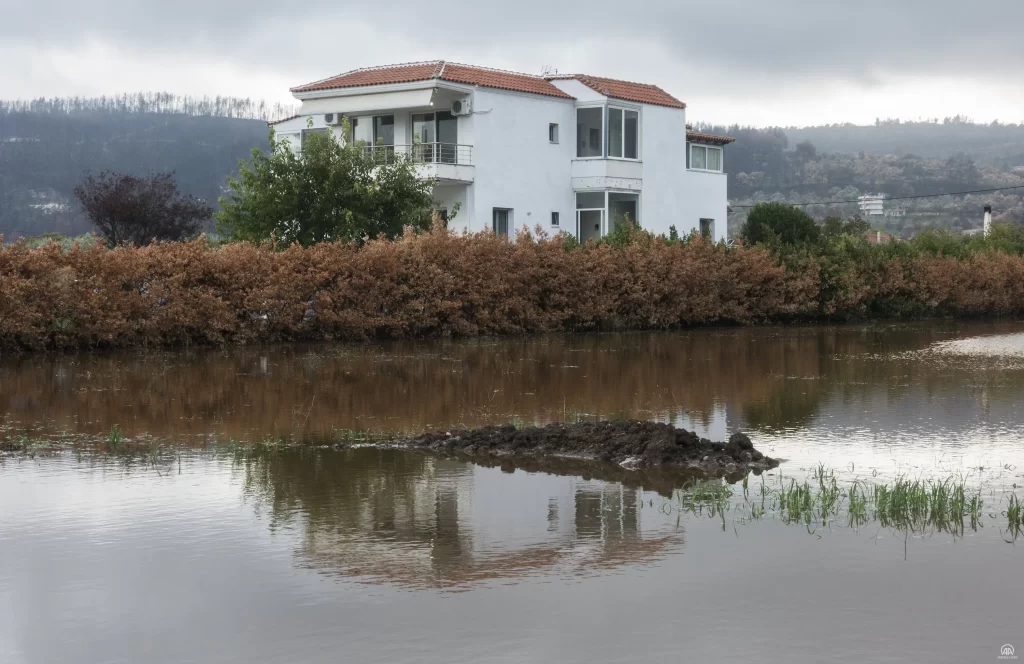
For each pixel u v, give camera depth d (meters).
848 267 47.84
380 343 32.81
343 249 33.62
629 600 9.09
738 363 28.00
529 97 48.69
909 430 17.25
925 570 9.86
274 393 21.31
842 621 8.61
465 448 15.52
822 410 19.41
